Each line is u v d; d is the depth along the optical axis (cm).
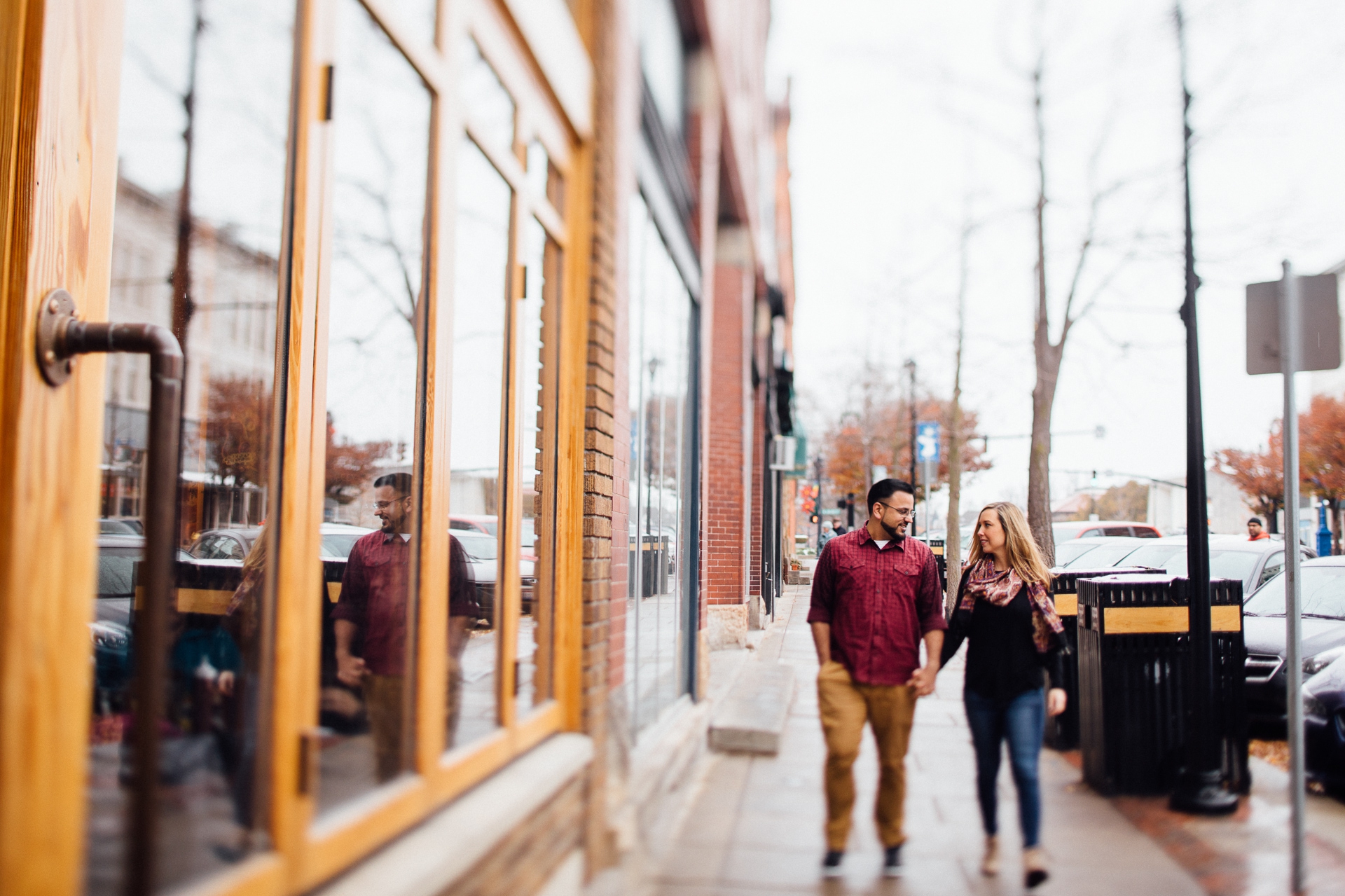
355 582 380
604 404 468
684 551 765
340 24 341
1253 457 3831
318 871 232
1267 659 823
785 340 2347
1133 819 552
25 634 227
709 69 873
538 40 423
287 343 406
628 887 419
